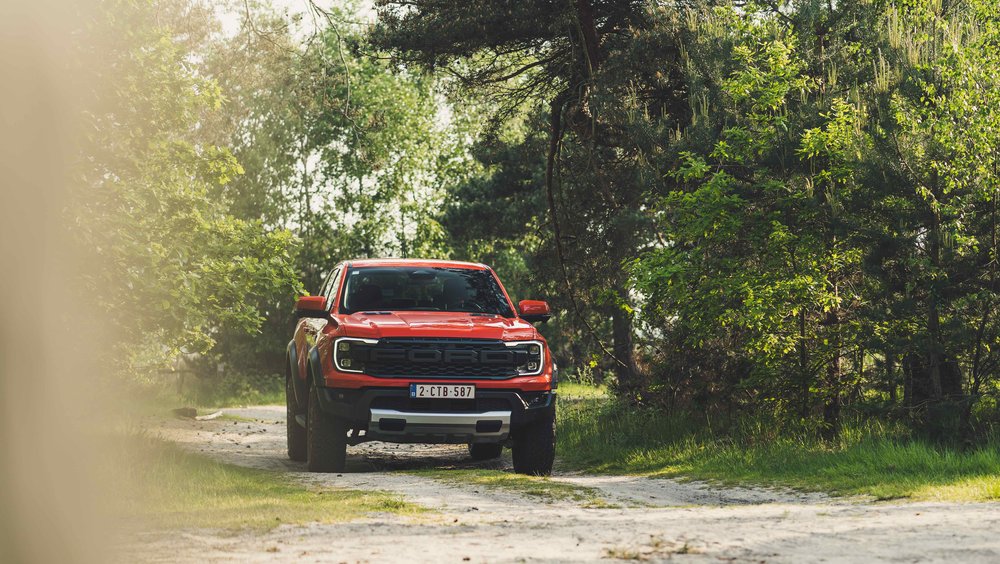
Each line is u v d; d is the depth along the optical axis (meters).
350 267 11.46
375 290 11.09
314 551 5.00
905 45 11.42
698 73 14.23
